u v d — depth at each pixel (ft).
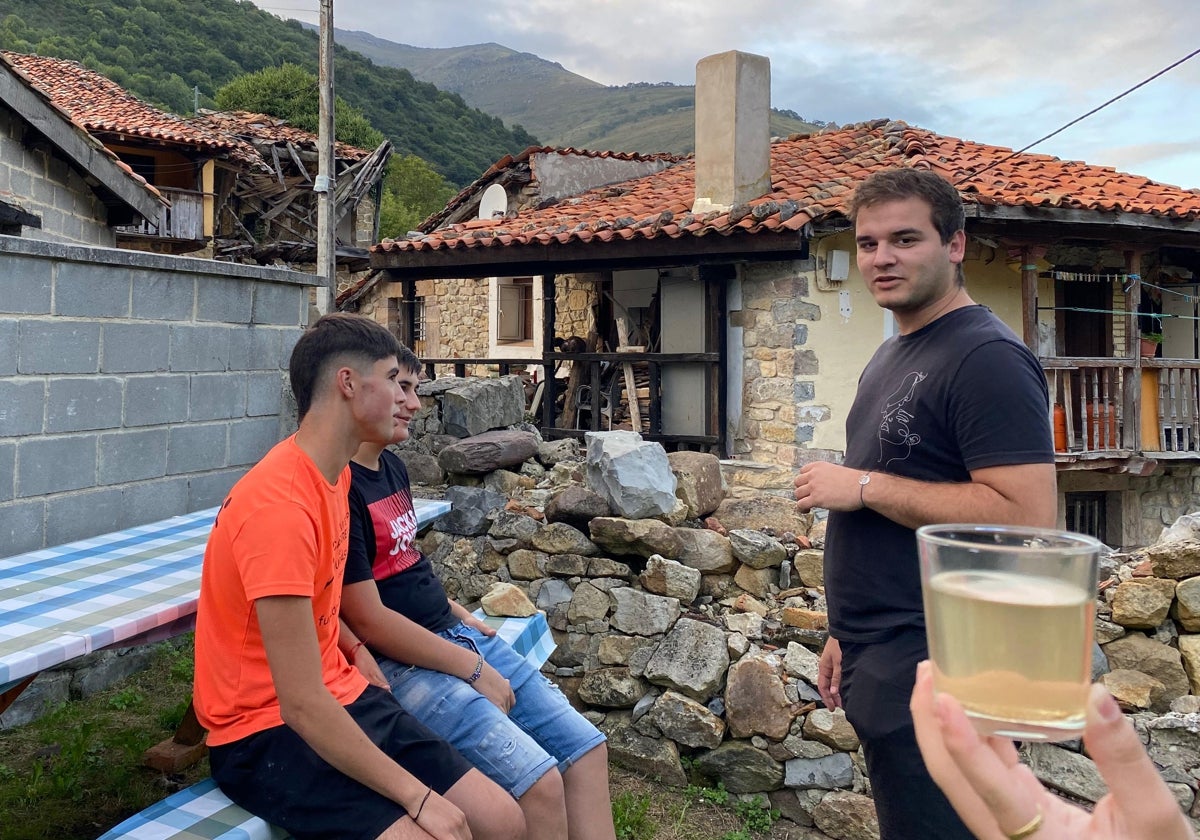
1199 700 11.66
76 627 7.79
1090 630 2.76
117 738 12.98
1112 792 2.71
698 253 27.30
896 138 33.06
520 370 44.06
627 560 14.66
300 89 105.50
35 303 12.07
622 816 11.92
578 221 32.96
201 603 7.36
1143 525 33.63
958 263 7.54
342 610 8.53
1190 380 31.94
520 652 11.69
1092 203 26.48
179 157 60.34
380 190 73.46
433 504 13.92
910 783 6.86
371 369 7.31
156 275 14.06
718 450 29.60
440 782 7.26
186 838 6.82
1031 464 6.62
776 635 13.56
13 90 27.63
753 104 29.40
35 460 12.18
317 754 6.88
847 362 27.96
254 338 16.30
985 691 2.74
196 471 15.08
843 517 7.67
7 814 10.91
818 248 27.61
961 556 2.89
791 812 12.58
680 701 13.25
